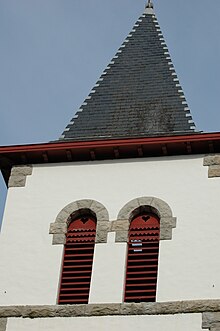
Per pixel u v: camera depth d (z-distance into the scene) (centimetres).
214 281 2795
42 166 3200
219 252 2862
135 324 2720
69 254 2978
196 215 2966
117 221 2991
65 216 3041
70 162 3194
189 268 2841
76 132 3397
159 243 2923
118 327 2722
